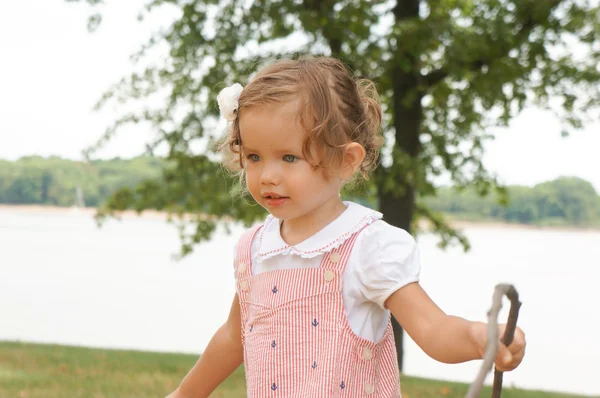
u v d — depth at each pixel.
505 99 10.23
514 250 43.56
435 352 1.76
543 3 9.59
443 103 10.91
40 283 23.25
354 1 9.73
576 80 10.10
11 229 48.88
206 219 11.05
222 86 9.63
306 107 1.92
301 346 1.97
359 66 9.68
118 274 27.05
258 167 1.97
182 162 10.87
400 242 1.95
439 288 23.92
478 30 9.80
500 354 1.46
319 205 1.99
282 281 2.04
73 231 50.28
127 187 11.38
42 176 55.38
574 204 59.72
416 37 9.01
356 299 1.96
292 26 9.71
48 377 8.23
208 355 2.35
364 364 1.95
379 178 9.71
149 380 8.37
